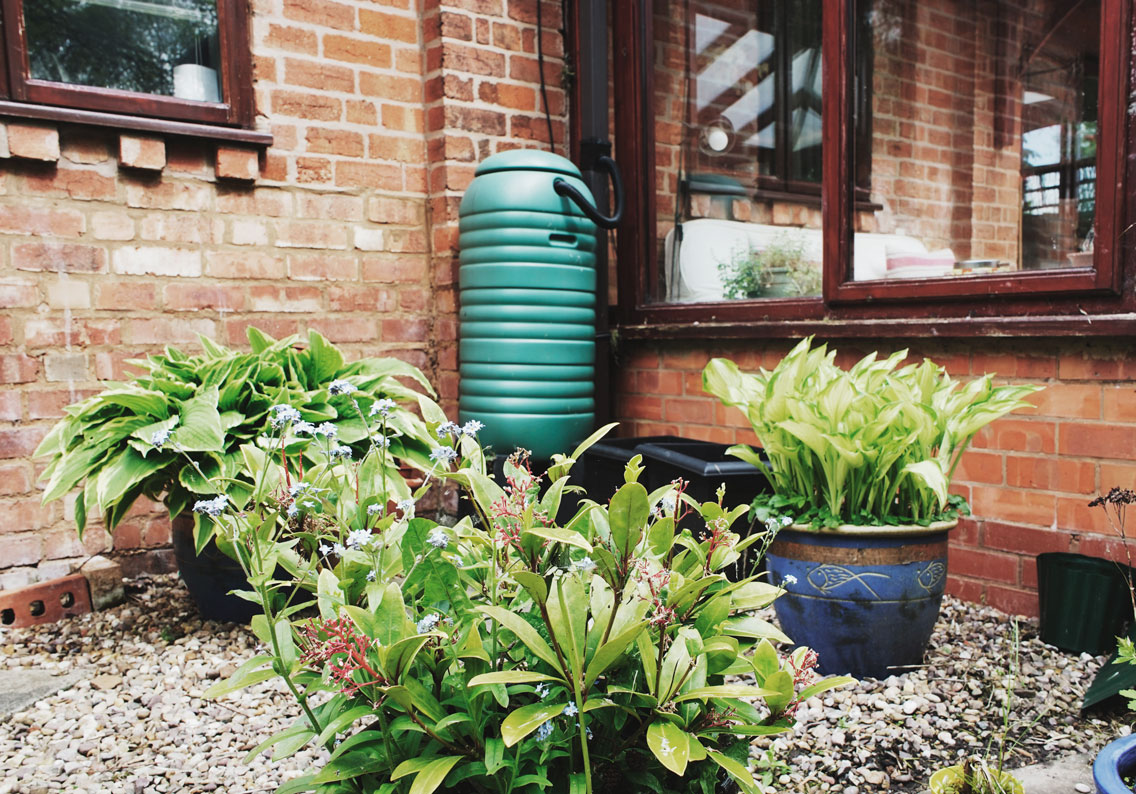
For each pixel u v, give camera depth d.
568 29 3.25
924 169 2.76
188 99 2.60
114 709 1.69
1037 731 1.56
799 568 1.78
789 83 2.77
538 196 2.69
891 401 1.75
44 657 1.95
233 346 2.67
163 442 1.16
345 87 2.87
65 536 2.39
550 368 2.75
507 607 1.01
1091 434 2.04
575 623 0.87
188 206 2.58
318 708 1.01
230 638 2.06
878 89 2.69
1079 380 2.06
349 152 2.89
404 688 0.84
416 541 0.98
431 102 3.03
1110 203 1.95
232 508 1.13
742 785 0.86
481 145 3.05
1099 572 1.91
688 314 2.97
